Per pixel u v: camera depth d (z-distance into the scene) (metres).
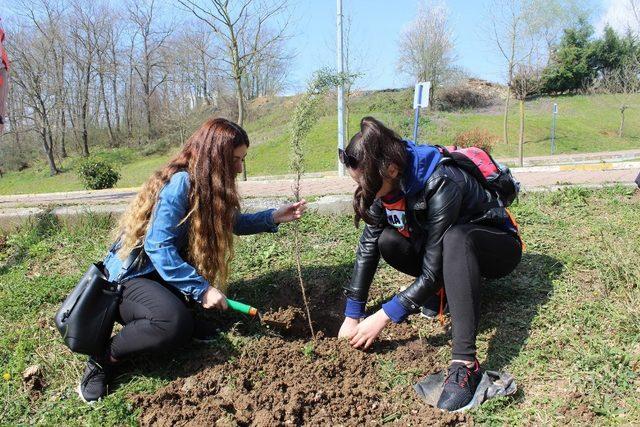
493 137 27.91
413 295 2.49
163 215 2.62
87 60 39.94
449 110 37.16
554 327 2.79
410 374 2.59
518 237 2.72
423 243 2.66
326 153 24.92
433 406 2.37
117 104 46.12
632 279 3.04
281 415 2.29
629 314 2.76
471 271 2.36
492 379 2.41
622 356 2.51
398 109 29.19
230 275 3.52
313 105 2.90
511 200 2.74
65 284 3.52
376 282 3.49
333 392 2.45
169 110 38.88
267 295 3.42
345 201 4.48
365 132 2.33
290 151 3.00
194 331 2.82
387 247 2.77
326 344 2.84
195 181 2.66
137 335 2.50
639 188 4.67
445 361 2.68
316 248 3.95
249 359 2.68
